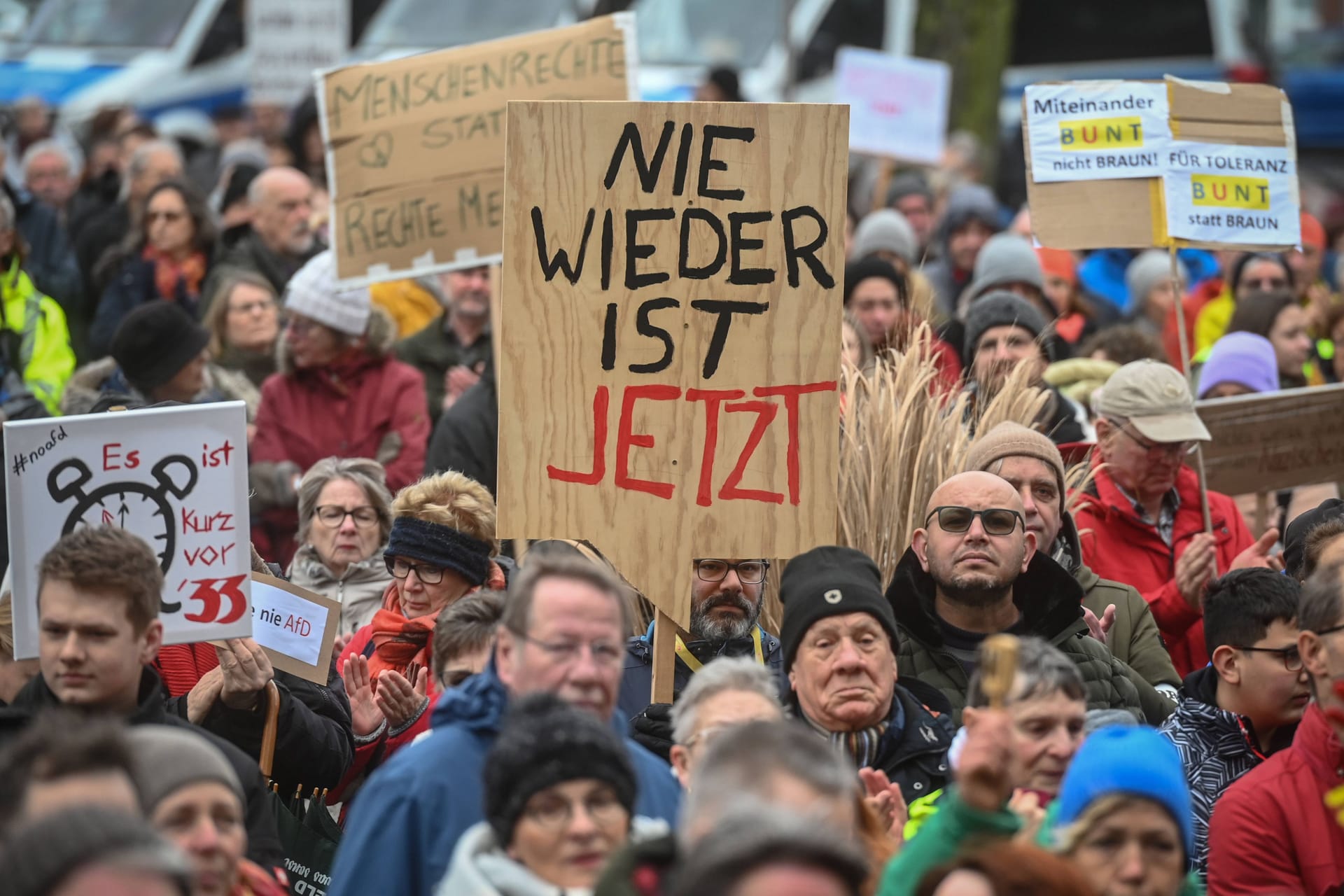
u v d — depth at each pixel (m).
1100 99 20.69
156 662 16.39
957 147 45.41
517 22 49.75
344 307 23.73
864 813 11.31
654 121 14.22
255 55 41.19
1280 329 25.98
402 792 11.16
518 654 11.17
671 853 9.15
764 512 14.23
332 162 22.16
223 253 29.66
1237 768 14.84
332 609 15.09
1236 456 21.08
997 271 26.77
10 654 14.64
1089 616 16.75
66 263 31.50
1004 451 17.20
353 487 19.09
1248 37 57.00
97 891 7.52
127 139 39.81
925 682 14.79
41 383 25.36
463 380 26.05
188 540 14.12
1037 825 11.28
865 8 50.88
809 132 14.30
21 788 9.21
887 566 17.66
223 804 10.42
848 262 26.39
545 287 14.14
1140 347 25.34
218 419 14.20
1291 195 20.88
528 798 9.91
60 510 13.98
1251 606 14.87
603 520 14.12
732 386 14.24
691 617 15.70
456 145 21.98
